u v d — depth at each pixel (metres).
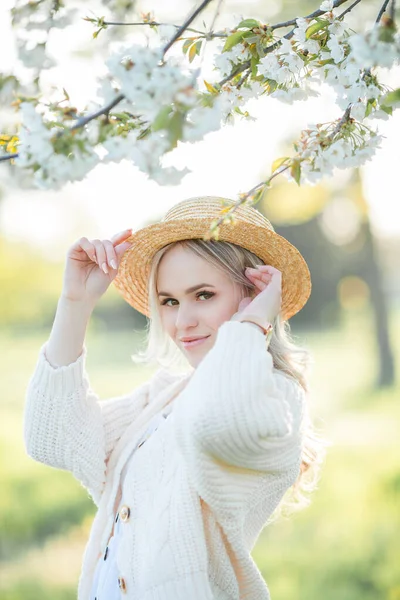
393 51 1.30
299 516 5.43
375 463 6.91
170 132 1.27
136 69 1.26
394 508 5.31
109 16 1.63
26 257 16.83
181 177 1.33
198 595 1.69
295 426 1.81
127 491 1.89
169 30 1.54
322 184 9.76
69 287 2.02
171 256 2.00
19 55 1.42
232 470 1.71
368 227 13.42
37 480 6.89
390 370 13.01
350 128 1.69
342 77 1.71
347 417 9.84
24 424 2.00
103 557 1.92
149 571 1.73
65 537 5.33
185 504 1.74
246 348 1.72
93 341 26.56
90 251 2.00
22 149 1.33
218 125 1.31
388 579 4.09
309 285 2.16
